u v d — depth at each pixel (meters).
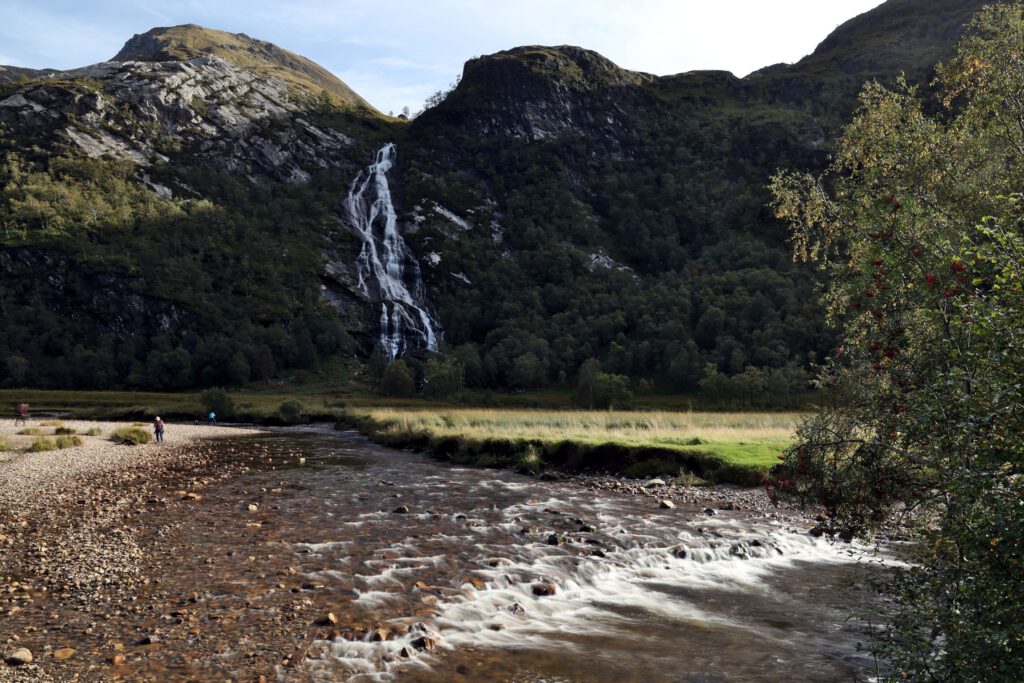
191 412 73.50
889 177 11.07
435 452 31.00
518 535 14.05
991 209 8.81
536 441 26.50
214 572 11.06
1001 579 4.64
